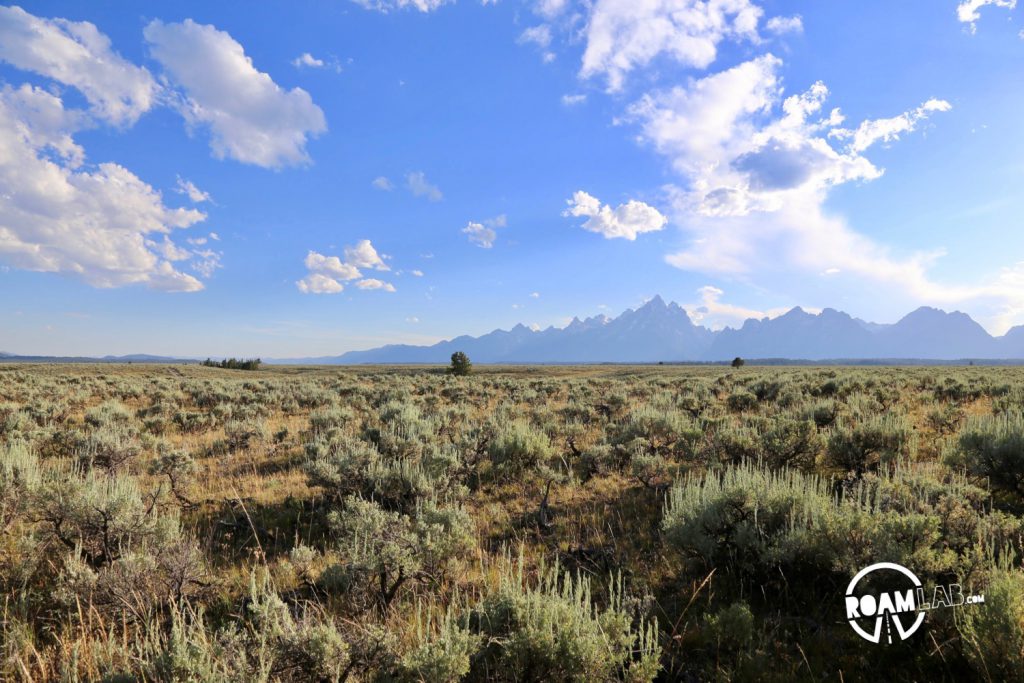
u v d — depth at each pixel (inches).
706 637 168.1
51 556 231.8
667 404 798.5
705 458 416.8
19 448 339.6
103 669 143.5
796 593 197.5
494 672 145.9
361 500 273.0
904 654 159.6
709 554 210.7
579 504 334.6
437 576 215.0
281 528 310.3
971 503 243.4
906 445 375.6
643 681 135.8
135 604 181.6
